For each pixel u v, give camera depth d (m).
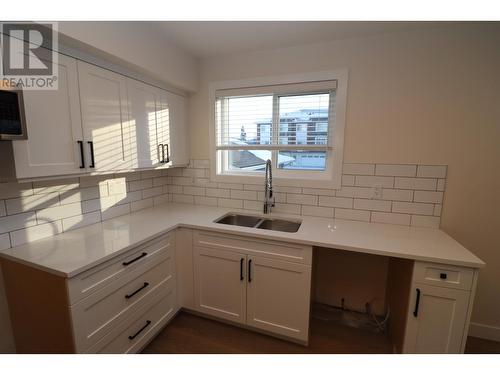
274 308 1.77
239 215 2.31
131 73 1.74
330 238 1.62
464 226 1.78
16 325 1.39
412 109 1.78
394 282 1.82
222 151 2.51
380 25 1.67
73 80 1.36
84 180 1.79
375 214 1.96
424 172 1.81
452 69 1.67
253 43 1.99
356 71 1.88
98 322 1.32
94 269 1.27
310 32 1.79
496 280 1.76
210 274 1.93
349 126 1.95
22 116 1.03
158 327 1.80
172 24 1.70
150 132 1.96
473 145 1.69
